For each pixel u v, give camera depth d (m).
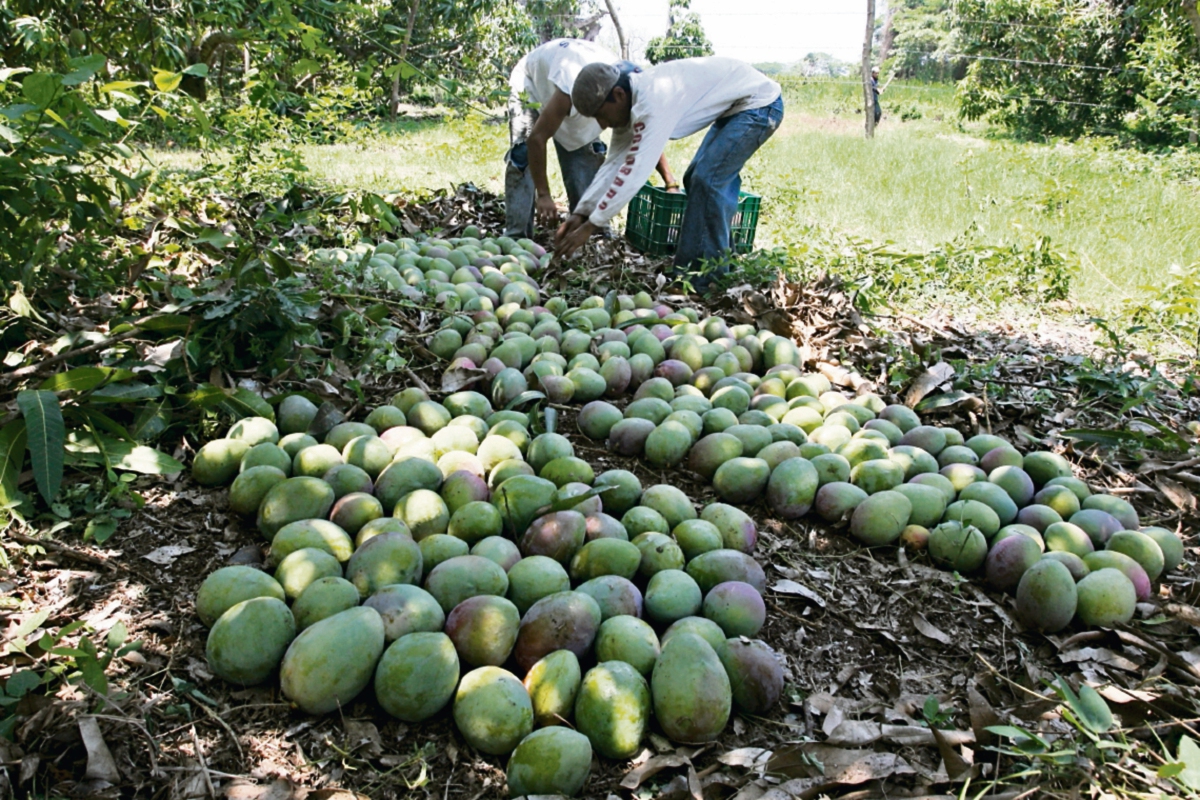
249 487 2.90
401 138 11.70
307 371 3.80
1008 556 2.95
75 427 3.01
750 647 2.36
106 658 2.15
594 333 4.56
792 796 2.02
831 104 24.81
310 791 1.96
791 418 3.81
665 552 2.74
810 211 8.41
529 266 5.78
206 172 6.46
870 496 3.21
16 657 2.26
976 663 2.69
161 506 2.99
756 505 3.40
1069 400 4.57
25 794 1.92
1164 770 1.94
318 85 11.25
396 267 5.06
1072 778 2.11
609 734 2.11
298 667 2.14
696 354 4.33
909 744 2.27
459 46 11.11
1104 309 6.02
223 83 8.86
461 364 3.94
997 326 5.69
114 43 5.46
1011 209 8.59
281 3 4.28
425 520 2.79
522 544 2.78
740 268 5.74
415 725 2.22
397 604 2.32
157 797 1.98
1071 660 2.67
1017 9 19.64
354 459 3.11
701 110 5.50
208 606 2.38
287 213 6.28
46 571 2.64
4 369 3.46
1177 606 2.84
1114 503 3.29
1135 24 18.81
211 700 2.24
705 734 2.17
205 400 3.25
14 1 4.88
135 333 3.51
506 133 10.75
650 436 3.55
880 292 5.82
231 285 3.77
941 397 4.20
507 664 2.41
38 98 3.12
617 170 5.46
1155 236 7.64
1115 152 14.31
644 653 2.32
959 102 20.80
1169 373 5.07
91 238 4.16
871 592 2.96
